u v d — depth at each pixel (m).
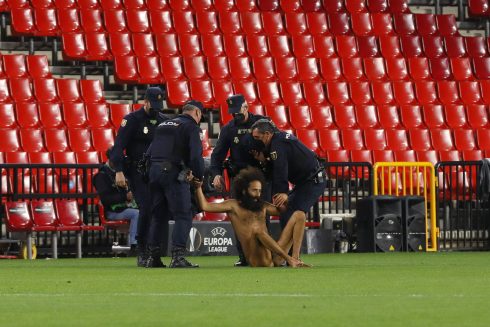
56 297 27.75
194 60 85.69
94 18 86.25
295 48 89.50
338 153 81.12
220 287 31.27
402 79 90.19
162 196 44.09
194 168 42.91
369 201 66.44
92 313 22.78
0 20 85.75
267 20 90.94
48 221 63.56
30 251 63.22
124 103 84.88
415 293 28.45
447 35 94.50
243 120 45.09
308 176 43.28
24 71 81.25
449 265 46.78
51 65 85.38
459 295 27.62
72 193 64.50
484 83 90.25
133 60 84.12
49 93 79.81
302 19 91.94
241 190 43.22
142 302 25.59
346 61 89.44
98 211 69.38
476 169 71.00
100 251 66.75
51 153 74.88
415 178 74.62
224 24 89.69
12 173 69.00
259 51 88.56
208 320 21.12
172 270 41.94
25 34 83.75
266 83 85.38
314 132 82.56
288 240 43.59
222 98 83.94
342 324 20.39
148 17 87.69
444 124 86.75
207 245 60.09
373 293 28.48
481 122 87.69
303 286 31.50
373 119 85.44
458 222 70.62
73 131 76.69
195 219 65.31
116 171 45.00
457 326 20.05
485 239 71.75
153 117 45.31
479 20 97.50
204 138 80.06
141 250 46.12
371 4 95.06
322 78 88.31
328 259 55.06
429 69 91.12
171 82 83.38
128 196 56.62
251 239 43.34
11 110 77.31
